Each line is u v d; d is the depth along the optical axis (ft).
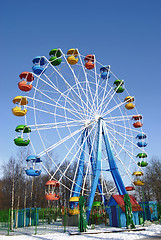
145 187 189.67
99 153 95.35
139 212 94.17
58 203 177.47
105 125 103.50
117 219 80.38
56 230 84.38
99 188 104.63
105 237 57.82
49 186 89.92
